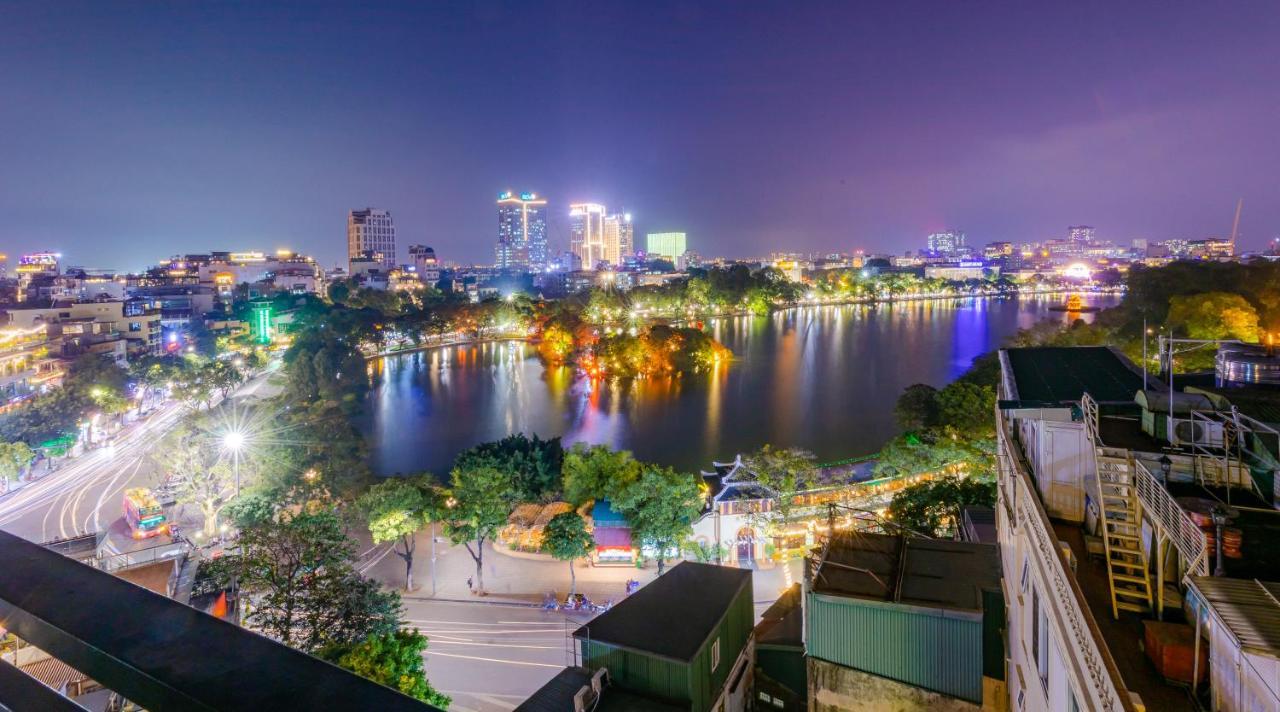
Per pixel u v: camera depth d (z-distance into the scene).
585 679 22.05
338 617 27.94
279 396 75.81
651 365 119.38
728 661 24.45
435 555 46.06
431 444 81.19
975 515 30.39
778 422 86.81
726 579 26.67
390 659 24.55
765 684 26.61
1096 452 13.62
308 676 2.05
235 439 52.75
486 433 85.62
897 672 18.25
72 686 20.19
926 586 19.16
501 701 29.97
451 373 129.38
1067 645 10.09
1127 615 11.41
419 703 1.92
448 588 41.56
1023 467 17.12
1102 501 12.77
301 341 112.44
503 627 36.53
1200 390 16.98
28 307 100.75
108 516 52.56
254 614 28.23
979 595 18.53
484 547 47.06
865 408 93.38
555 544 39.91
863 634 18.58
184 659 2.11
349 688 1.97
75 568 2.88
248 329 144.88
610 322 192.38
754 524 43.81
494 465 50.69
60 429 67.50
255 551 29.98
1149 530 12.07
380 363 142.38
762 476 45.31
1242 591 8.91
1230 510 10.86
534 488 52.91
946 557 21.12
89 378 76.06
